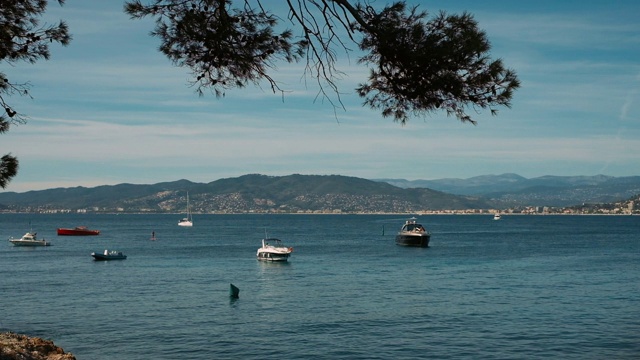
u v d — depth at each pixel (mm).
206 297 51438
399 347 32906
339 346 33219
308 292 54094
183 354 31734
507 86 9875
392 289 55594
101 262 86688
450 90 9961
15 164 11188
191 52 11008
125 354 31734
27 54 12500
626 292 52094
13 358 17562
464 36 9773
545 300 48094
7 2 12203
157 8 10828
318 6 10172
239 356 31281
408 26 10156
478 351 31969
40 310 44781
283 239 152625
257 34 10953
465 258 90812
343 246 123125
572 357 30656
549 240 142875
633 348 32219
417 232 119188
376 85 10922
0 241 141750
